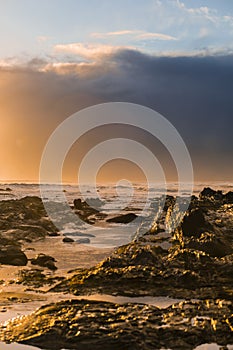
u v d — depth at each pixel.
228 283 16.38
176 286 16.14
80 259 23.30
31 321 13.02
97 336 11.91
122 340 11.76
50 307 13.94
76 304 14.09
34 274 19.73
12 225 31.91
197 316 13.04
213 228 23.08
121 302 14.88
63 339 11.95
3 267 21.38
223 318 12.80
